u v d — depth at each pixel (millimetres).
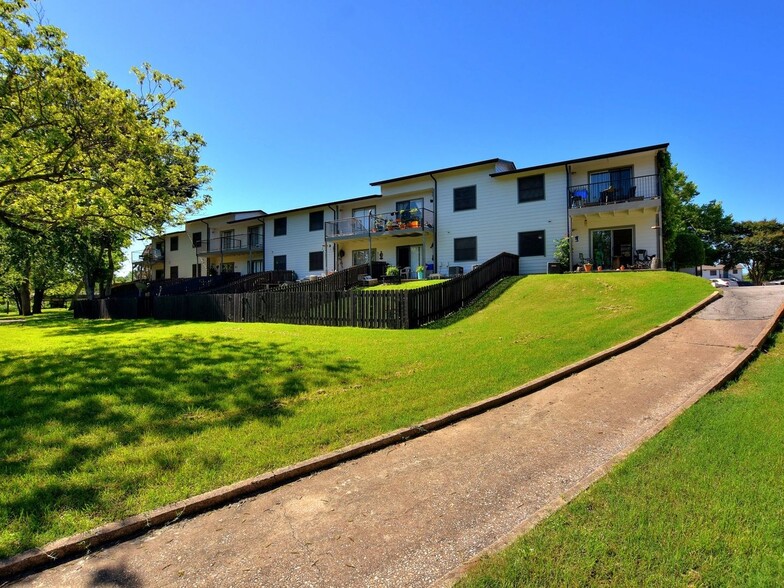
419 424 4645
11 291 39875
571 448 4098
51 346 10617
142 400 5523
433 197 24969
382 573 2422
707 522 2611
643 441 3879
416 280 23484
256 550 2664
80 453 3934
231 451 3986
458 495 3287
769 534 2469
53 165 10148
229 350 9055
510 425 4746
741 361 6379
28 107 9789
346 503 3211
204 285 31391
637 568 2248
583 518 2729
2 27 8945
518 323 11320
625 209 18344
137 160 12141
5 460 3791
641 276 16297
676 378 6098
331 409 5141
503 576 2244
